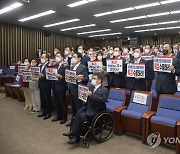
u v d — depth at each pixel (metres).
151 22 11.25
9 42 11.91
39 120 4.45
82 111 3.29
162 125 2.96
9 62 11.91
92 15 9.73
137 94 3.61
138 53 4.08
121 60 4.16
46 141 3.36
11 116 4.75
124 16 9.89
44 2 7.71
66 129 3.89
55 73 4.14
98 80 3.36
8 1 7.57
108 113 3.32
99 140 3.26
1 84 8.73
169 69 3.37
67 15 9.75
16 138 3.49
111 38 18.16
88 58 5.04
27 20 10.93
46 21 11.16
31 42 13.18
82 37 17.42
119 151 2.99
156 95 3.73
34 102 5.13
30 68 5.02
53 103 5.13
